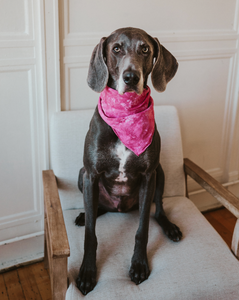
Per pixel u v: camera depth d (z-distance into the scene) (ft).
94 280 3.92
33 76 5.04
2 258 5.87
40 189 5.73
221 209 7.65
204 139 6.85
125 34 3.72
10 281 5.66
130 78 3.52
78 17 5.06
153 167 4.30
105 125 4.05
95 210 4.27
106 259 4.21
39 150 5.49
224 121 6.90
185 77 6.15
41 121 5.33
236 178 7.52
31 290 5.50
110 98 3.97
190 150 6.81
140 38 3.72
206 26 5.99
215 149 7.08
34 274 5.82
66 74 5.29
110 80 3.99
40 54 4.94
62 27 5.00
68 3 4.93
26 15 4.71
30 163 5.50
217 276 4.01
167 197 5.64
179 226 4.80
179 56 5.92
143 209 4.30
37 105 5.22
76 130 5.22
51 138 5.26
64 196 5.29
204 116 6.65
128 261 4.22
